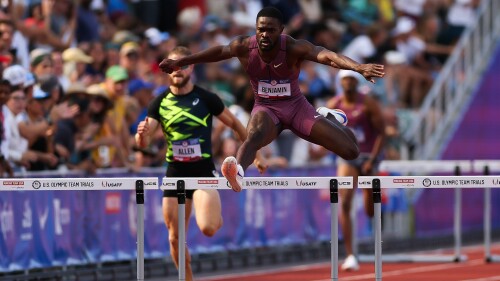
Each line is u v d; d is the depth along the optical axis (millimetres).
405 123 41469
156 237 29344
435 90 41469
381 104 40719
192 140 21547
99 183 18844
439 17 47188
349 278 27984
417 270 30078
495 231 42906
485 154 43594
